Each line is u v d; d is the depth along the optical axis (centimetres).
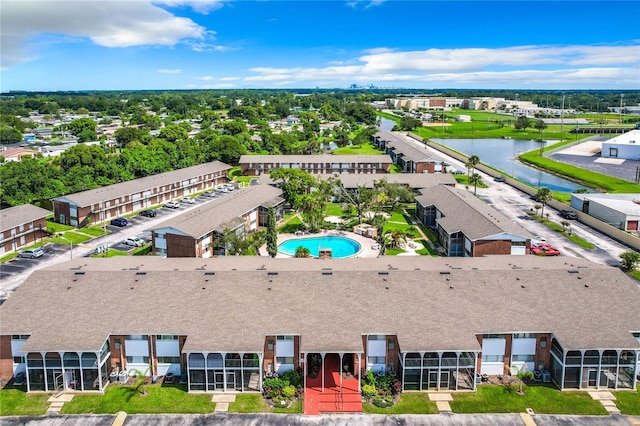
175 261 6550
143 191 11869
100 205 10694
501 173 15462
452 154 19862
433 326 4956
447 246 8588
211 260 6638
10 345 4959
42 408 4550
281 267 6116
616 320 5050
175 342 4969
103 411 4516
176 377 5041
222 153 16325
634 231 9800
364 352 4994
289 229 10200
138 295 5384
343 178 12938
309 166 15512
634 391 4806
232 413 4491
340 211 11669
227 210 9338
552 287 5525
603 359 4803
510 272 5778
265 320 5038
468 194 10869
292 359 5041
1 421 4378
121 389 4841
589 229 10200
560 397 4728
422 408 4566
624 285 5553
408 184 12431
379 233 9638
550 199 11425
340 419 4416
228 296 5384
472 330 4919
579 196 11369
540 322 5028
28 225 9194
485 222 8188
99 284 5538
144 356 5028
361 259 6700
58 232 9938
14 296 5322
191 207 12169
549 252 8525
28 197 11256
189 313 5131
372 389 4744
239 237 8156
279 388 4781
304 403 4631
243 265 6259
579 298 5359
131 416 4441
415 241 9431
